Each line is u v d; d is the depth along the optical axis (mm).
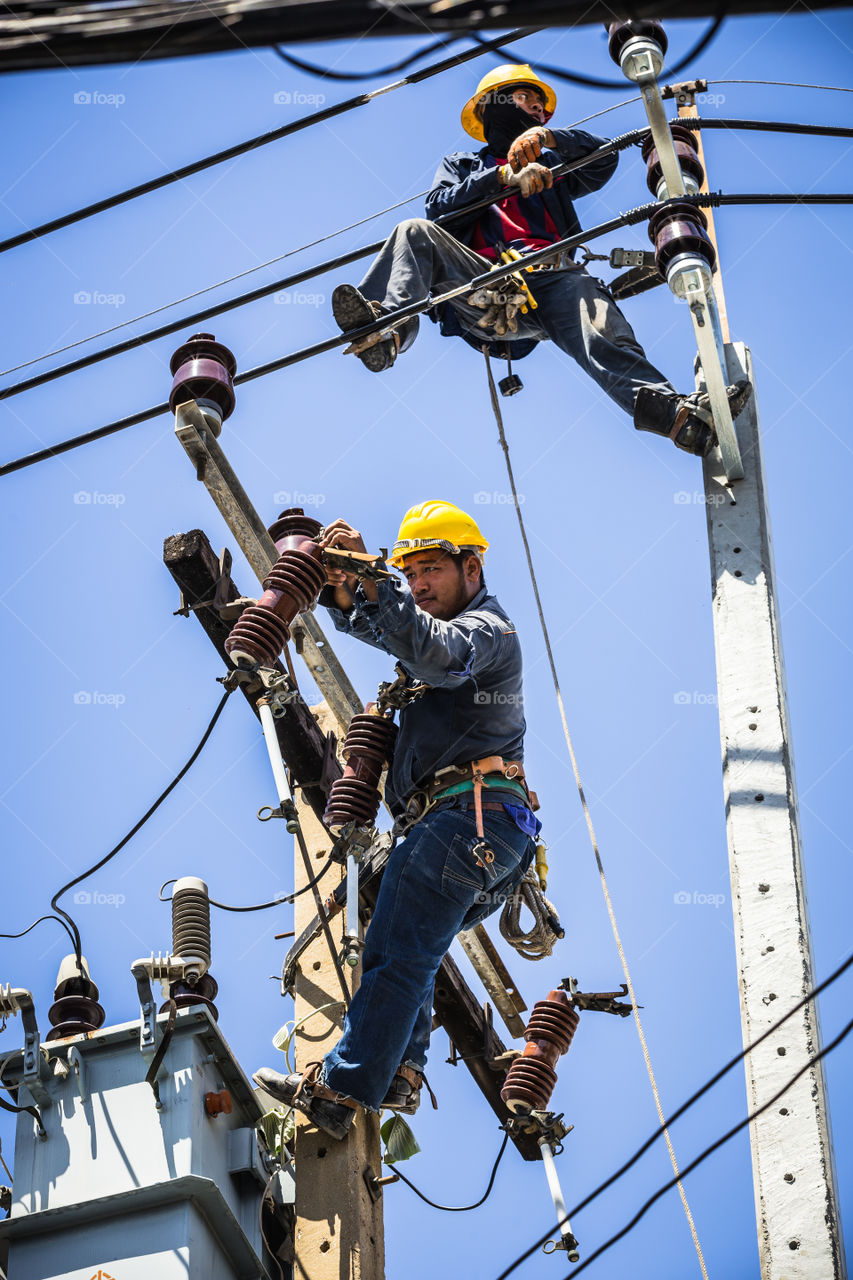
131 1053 10602
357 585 10211
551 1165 10883
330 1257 10820
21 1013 10625
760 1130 8812
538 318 13250
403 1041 10578
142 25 6566
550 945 11555
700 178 12102
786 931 9328
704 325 11062
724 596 10688
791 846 9609
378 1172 11570
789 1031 9023
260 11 6551
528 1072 11133
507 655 10891
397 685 10875
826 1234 8461
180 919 11219
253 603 11203
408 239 12891
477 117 14344
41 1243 10078
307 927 12273
